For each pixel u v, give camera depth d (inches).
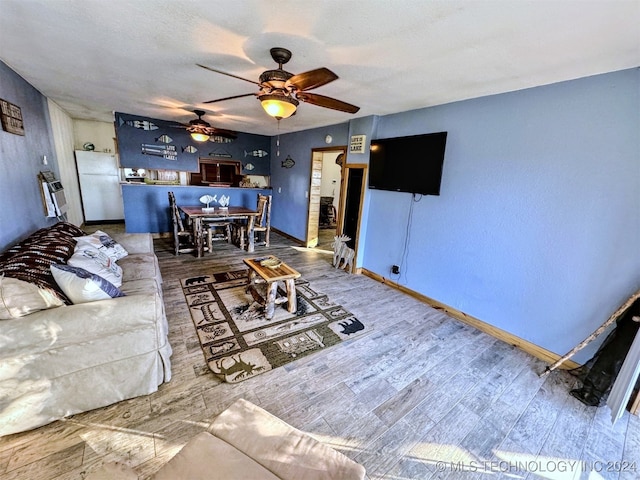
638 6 50.5
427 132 128.8
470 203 115.1
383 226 155.6
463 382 83.5
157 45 82.0
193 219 186.1
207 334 97.9
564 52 70.3
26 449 56.1
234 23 67.7
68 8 64.0
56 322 59.5
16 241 98.0
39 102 136.2
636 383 74.0
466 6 55.3
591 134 83.2
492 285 110.7
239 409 50.9
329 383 79.5
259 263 121.4
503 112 102.3
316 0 56.7
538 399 78.7
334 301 131.4
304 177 226.2
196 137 176.1
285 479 39.5
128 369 67.7
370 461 58.9
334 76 74.0
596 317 86.0
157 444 58.9
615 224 80.8
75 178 239.0
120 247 117.6
